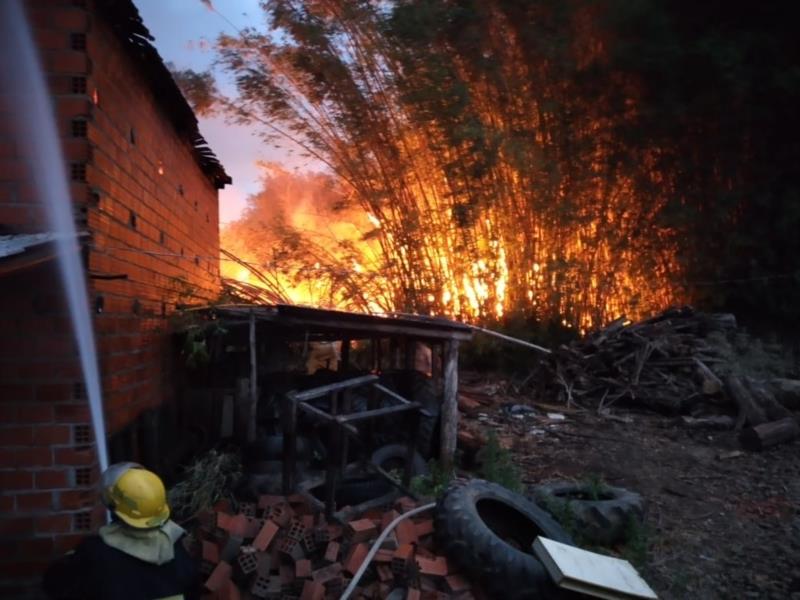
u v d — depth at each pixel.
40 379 4.71
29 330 4.71
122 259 5.65
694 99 11.85
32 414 4.71
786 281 12.52
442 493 5.57
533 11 11.16
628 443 8.76
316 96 10.96
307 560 4.86
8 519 4.68
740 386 9.50
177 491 5.98
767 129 12.40
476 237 11.35
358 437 5.85
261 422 7.27
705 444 8.83
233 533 4.94
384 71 10.61
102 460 4.88
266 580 4.78
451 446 7.14
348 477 6.05
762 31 11.95
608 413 9.77
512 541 5.61
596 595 4.55
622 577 4.74
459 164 10.42
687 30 12.04
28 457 4.70
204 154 9.53
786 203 12.29
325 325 7.02
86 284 4.77
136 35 5.58
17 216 4.74
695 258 12.69
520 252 11.58
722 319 11.32
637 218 12.25
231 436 7.38
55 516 4.71
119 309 5.49
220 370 8.27
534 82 11.57
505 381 10.79
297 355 9.96
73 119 4.80
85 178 4.80
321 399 7.36
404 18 10.12
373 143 11.12
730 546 6.36
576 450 8.48
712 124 12.23
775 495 7.36
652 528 6.62
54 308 4.72
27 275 4.71
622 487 7.52
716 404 9.71
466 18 10.78
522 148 10.52
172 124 7.81
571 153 11.72
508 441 8.65
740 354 10.95
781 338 12.46
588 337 11.14
